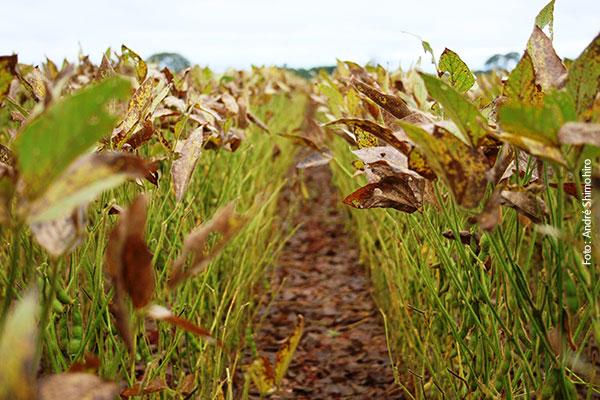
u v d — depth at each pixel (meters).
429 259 1.72
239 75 4.97
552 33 1.12
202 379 1.77
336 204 5.65
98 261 1.18
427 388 1.92
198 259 0.76
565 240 0.89
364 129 1.12
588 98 0.88
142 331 1.47
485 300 1.18
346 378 2.69
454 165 0.87
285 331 3.18
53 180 0.61
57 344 1.17
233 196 2.76
